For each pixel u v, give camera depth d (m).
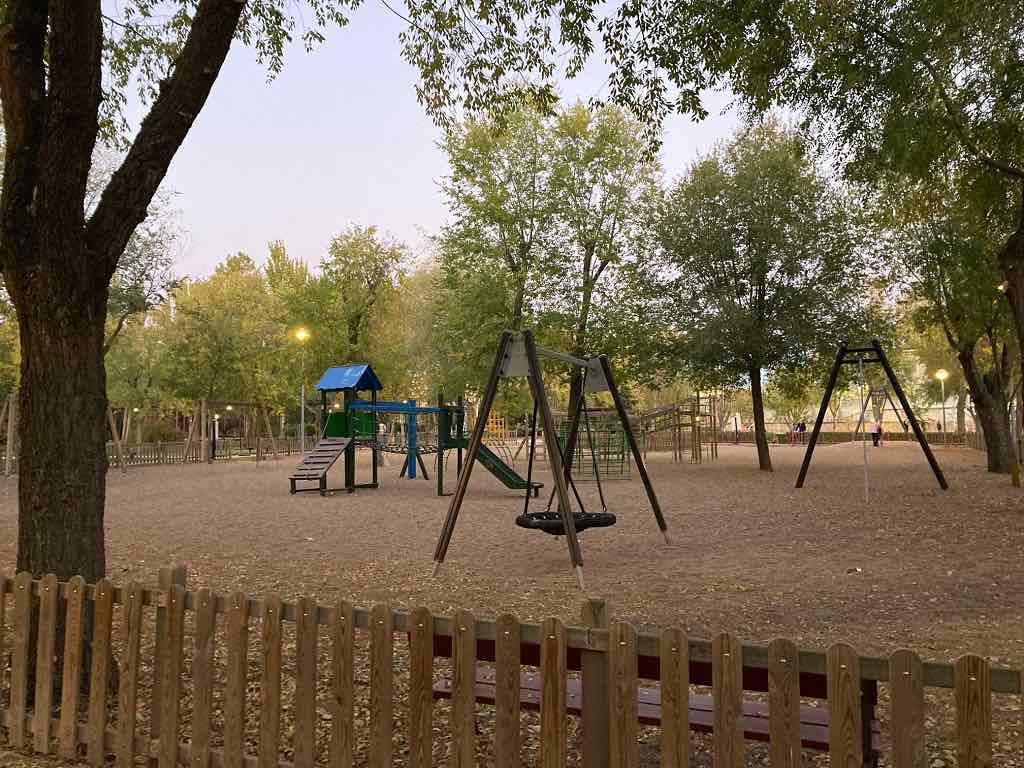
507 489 22.05
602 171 29.86
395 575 9.00
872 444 49.12
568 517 8.47
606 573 9.00
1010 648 5.75
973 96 12.89
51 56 4.27
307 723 3.29
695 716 3.33
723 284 25.80
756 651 2.57
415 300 48.22
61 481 4.63
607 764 2.81
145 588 3.78
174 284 28.98
